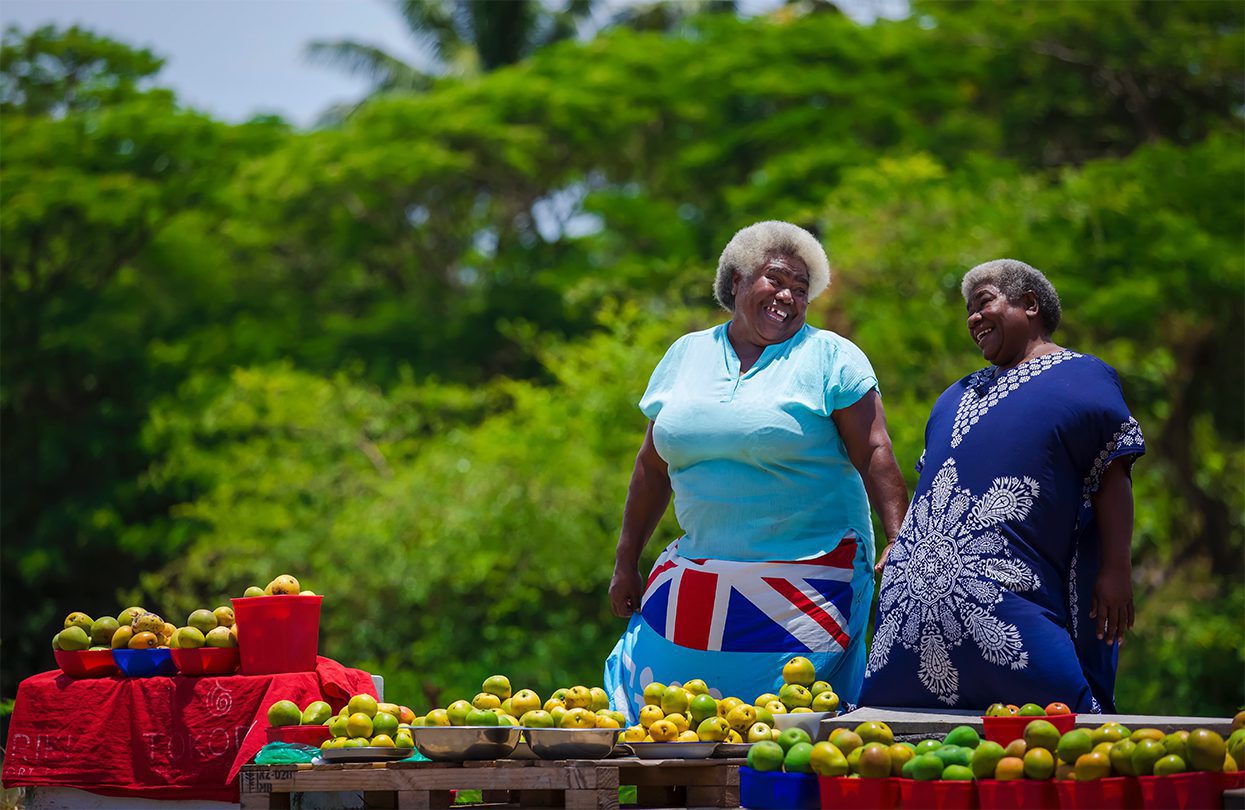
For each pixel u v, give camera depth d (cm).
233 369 2131
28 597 2198
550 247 2644
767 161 2327
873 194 1545
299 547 1561
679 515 507
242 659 470
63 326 2306
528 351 2230
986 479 431
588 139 2497
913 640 435
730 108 2638
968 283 462
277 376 1827
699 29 2700
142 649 476
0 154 2367
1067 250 1614
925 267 1396
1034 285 455
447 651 1481
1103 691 430
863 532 499
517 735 406
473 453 1539
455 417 2006
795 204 2083
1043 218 1631
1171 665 1549
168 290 2567
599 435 1406
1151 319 1623
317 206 2569
